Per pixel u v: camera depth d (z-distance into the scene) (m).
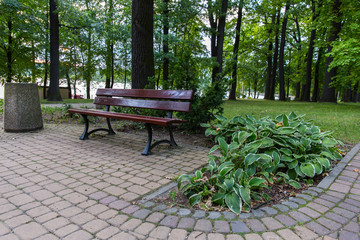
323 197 2.22
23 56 16.16
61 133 5.17
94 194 2.27
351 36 11.72
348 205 2.07
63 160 3.31
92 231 1.69
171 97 3.92
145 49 6.32
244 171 2.37
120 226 1.75
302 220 1.83
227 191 2.06
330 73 16.08
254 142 2.61
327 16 13.19
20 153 3.62
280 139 2.90
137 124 5.73
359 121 6.57
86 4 15.28
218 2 15.03
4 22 14.23
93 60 21.89
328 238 1.62
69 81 24.52
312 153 3.06
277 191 2.37
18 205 2.04
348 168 2.98
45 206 2.03
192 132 5.18
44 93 21.00
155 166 3.11
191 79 5.06
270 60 25.94
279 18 22.39
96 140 4.59
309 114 8.55
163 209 2.00
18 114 5.11
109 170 2.94
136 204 2.08
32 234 1.64
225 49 25.86
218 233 1.68
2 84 16.08
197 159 3.43
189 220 1.84
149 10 6.23
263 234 1.67
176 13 14.21
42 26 14.59
